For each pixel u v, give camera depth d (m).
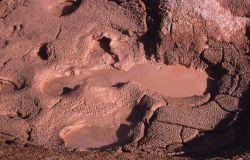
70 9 13.29
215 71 12.52
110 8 12.90
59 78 12.49
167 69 12.62
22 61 12.52
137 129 11.38
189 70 12.59
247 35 12.23
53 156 9.44
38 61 12.55
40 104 11.66
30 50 12.69
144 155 9.99
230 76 12.16
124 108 11.85
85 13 12.98
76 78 12.51
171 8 12.03
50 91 12.24
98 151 10.31
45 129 11.36
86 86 11.92
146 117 11.48
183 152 10.84
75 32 12.80
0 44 12.80
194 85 12.38
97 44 12.97
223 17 12.16
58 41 12.70
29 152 9.50
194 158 10.21
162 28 12.20
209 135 11.27
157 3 12.20
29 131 11.31
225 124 11.38
